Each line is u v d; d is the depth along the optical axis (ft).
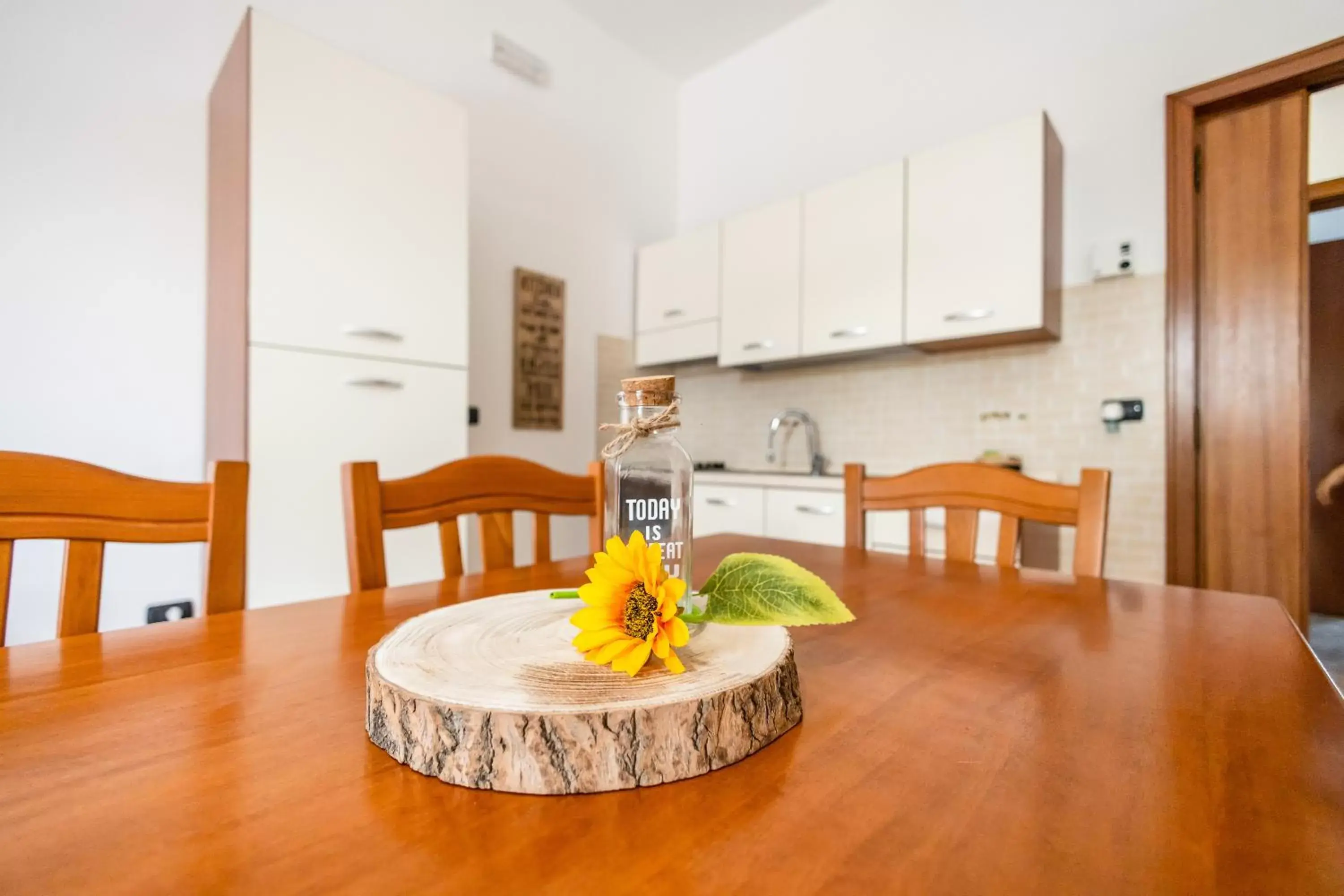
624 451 1.78
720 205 11.44
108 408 5.72
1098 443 7.21
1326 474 9.05
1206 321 6.72
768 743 1.35
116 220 5.76
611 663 1.41
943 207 7.39
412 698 1.22
